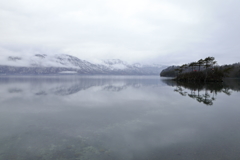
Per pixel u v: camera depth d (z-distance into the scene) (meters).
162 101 20.41
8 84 47.69
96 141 8.69
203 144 8.17
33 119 12.88
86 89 34.62
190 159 6.74
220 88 35.47
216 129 10.34
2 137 9.30
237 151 7.39
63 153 7.41
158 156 7.02
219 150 7.50
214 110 15.54
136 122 12.00
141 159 6.80
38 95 25.39
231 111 15.10
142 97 23.62
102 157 7.00
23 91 30.44
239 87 37.44
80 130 10.38
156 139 8.88
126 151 7.53
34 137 9.28
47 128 10.77
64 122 12.07
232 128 10.51
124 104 18.59
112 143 8.41
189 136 9.25
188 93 27.70
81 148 7.89
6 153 7.45
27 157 7.09
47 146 8.14
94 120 12.56
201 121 12.09
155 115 13.92
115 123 11.80
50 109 16.22
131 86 42.97
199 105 17.89
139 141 8.64
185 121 12.13
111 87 39.91
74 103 19.19
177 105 17.92
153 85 46.38
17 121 12.33
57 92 29.19
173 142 8.46
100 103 19.22
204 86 40.75
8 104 18.53
